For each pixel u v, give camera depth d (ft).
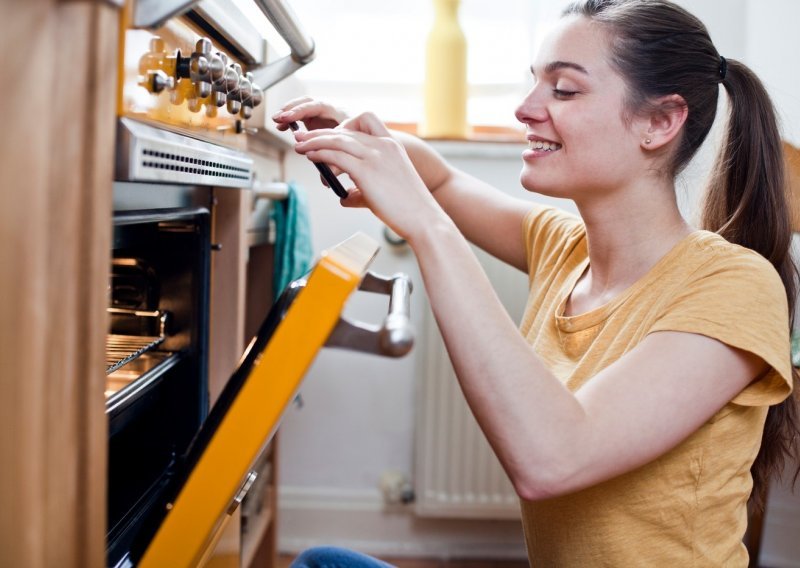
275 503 5.77
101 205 1.46
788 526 6.45
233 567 3.26
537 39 6.73
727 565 2.77
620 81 2.84
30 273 1.39
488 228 4.01
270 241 5.11
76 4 1.40
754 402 2.56
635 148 2.91
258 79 3.19
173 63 2.14
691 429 2.41
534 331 3.43
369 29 6.76
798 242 5.02
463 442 6.46
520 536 6.88
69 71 1.40
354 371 6.77
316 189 6.56
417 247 2.25
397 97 6.86
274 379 1.65
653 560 2.69
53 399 1.43
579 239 3.51
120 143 1.76
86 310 1.45
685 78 2.89
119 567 2.01
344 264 1.70
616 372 2.43
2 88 1.36
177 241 3.12
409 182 2.32
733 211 3.27
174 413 3.13
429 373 6.41
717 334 2.45
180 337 3.15
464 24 6.77
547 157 2.99
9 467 1.40
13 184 1.38
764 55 6.12
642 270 3.01
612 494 2.70
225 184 2.75
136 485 2.80
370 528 6.87
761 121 3.19
